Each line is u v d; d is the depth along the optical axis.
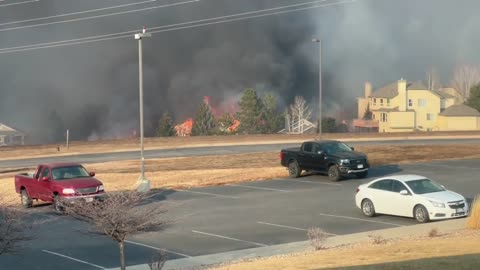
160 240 21.02
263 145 59.12
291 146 57.56
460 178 34.06
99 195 26.06
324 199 28.91
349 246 18.61
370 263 14.61
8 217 14.80
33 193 27.73
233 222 24.08
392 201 23.70
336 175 34.09
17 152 58.59
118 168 43.09
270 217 24.92
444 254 15.30
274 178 36.41
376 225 22.67
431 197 22.89
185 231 22.53
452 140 61.19
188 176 37.84
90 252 19.33
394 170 37.97
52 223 24.08
